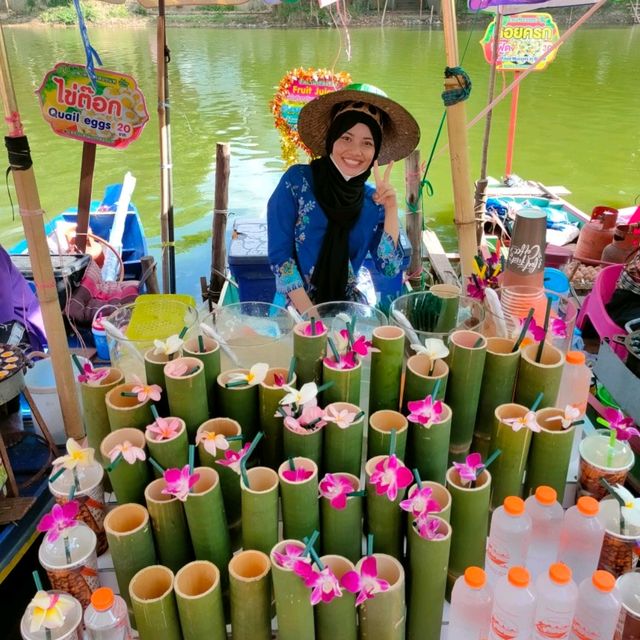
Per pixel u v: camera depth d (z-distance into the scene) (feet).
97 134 8.61
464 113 5.86
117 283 9.69
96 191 21.53
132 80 8.31
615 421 3.95
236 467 3.43
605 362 5.98
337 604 3.18
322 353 4.05
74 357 4.14
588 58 49.16
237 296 10.71
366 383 4.23
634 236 11.79
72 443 3.68
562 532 3.74
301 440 3.57
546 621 3.26
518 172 23.58
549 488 3.67
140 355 4.28
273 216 6.81
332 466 3.74
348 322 4.17
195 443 3.74
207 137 27.37
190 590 3.22
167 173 9.87
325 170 6.59
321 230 6.74
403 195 20.57
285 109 10.04
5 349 5.01
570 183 22.57
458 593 3.38
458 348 3.88
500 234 13.51
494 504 3.99
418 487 3.34
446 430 3.67
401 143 6.96
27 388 4.99
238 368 4.14
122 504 3.64
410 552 3.40
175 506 3.44
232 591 3.24
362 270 7.71
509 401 4.14
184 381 3.67
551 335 4.54
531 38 14.61
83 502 3.80
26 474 5.17
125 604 3.40
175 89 37.04
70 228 12.00
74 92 8.39
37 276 4.76
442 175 22.99
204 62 46.14
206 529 3.39
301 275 6.98
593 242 12.55
